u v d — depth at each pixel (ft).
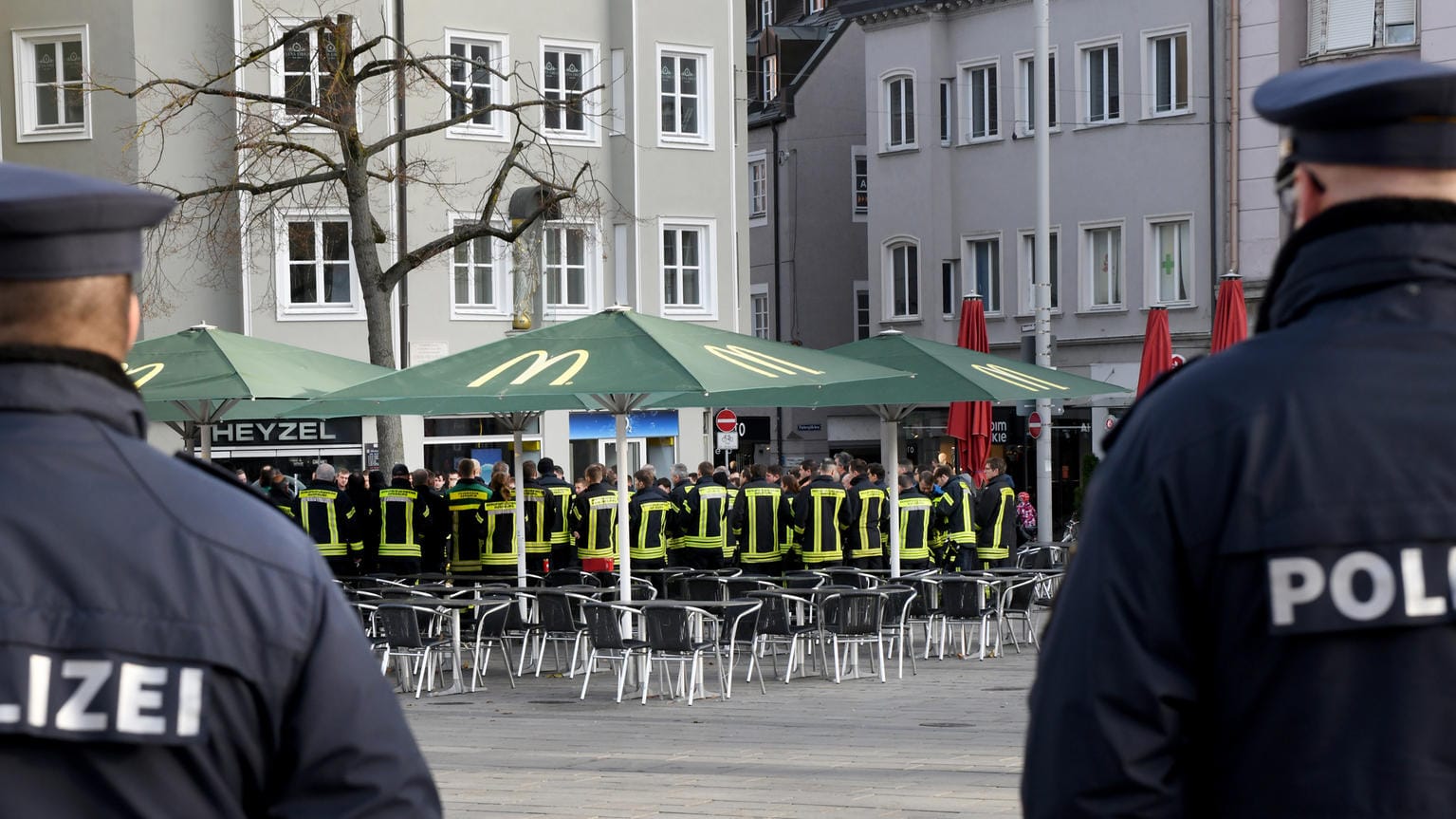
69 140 119.75
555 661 68.08
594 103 130.62
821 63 188.55
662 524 74.90
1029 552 83.76
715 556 78.95
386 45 123.44
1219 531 8.95
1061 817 9.04
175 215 105.60
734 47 141.69
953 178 161.38
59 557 8.25
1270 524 8.83
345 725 8.57
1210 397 9.20
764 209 192.24
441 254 125.39
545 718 51.42
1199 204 143.23
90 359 8.72
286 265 121.19
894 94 164.96
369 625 62.95
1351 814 8.63
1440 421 8.93
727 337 55.31
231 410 74.59
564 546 78.02
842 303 189.26
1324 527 8.77
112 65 118.42
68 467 8.48
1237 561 8.90
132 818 8.09
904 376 55.62
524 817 33.81
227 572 8.45
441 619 60.34
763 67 197.98
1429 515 8.75
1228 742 9.00
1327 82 9.29
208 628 8.30
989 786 36.70
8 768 7.94
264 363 63.93
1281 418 8.99
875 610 60.70
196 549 8.45
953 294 161.07
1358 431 8.91
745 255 146.30
